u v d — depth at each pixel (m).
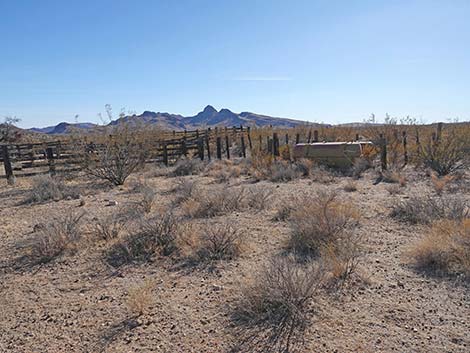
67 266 6.43
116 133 15.95
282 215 8.77
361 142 17.19
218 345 3.96
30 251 7.17
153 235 7.22
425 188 12.11
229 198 10.05
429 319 4.29
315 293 4.88
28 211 10.90
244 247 6.70
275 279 4.74
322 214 7.10
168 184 14.94
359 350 3.76
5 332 4.47
